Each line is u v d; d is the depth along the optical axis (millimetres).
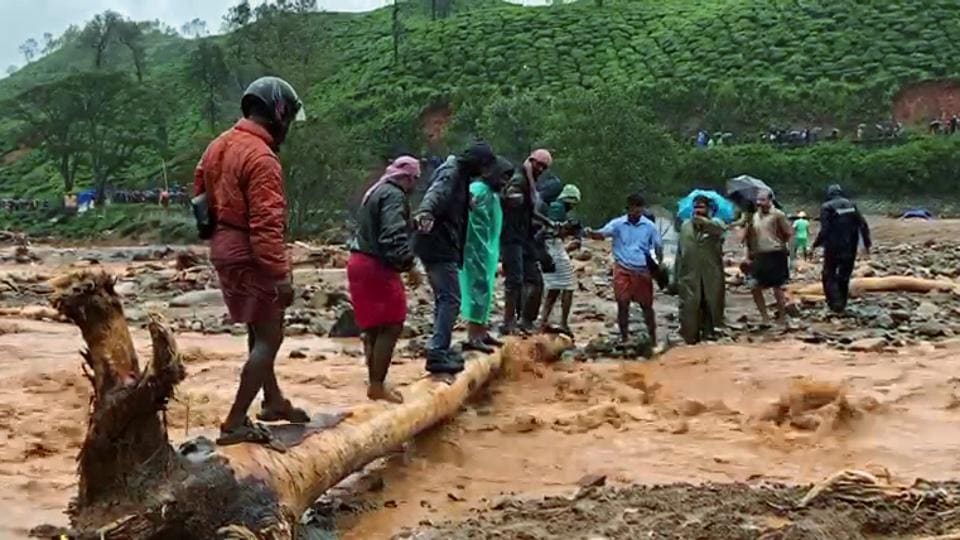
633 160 50719
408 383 10102
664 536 6504
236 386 11477
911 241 46594
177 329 17141
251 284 6512
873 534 6613
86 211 75375
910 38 86688
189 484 5699
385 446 7938
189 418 9359
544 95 86062
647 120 55625
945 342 14680
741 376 11930
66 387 11531
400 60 99062
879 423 9844
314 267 32688
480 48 97625
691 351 13648
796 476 8359
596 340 14492
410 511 7539
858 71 83938
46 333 16344
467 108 78312
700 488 7652
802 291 22562
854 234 18406
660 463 8828
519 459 8961
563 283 14234
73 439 9289
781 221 16766
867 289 23125
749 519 6789
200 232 6676
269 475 6273
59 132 83500
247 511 5902
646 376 12344
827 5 92750
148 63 140750
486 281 11469
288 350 14562
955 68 82375
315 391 11070
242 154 6465
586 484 8008
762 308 16953
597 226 51031
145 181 88812
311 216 58375
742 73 86625
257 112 6645
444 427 9719
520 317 14070
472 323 11516
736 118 81375
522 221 13445
